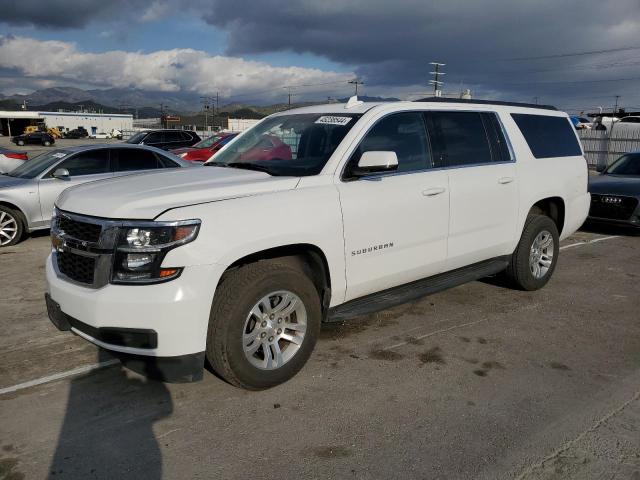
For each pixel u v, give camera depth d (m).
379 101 4.82
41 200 8.82
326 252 3.89
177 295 3.20
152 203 3.39
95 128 104.25
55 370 4.10
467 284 6.41
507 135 5.55
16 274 6.88
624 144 25.39
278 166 4.31
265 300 3.61
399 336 4.80
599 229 10.55
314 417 3.45
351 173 4.13
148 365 3.31
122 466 2.95
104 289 3.27
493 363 4.27
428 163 4.73
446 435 3.25
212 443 3.16
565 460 3.01
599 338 4.81
